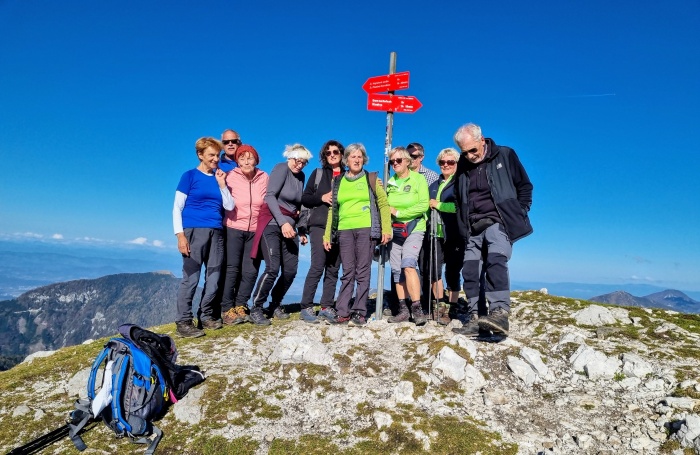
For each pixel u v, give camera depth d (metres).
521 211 4.98
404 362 4.97
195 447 3.57
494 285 4.96
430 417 3.84
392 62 6.33
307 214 6.84
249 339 5.83
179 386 4.17
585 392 4.32
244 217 6.76
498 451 3.41
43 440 3.63
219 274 6.35
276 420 3.93
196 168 6.12
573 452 3.40
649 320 6.32
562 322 6.49
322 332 5.95
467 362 4.74
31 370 5.27
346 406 4.11
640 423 3.71
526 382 4.54
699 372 4.45
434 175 7.47
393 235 6.70
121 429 3.65
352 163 6.18
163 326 7.51
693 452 3.21
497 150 5.11
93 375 3.85
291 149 6.66
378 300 6.72
